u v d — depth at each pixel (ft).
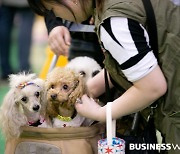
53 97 5.76
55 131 5.70
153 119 5.99
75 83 5.83
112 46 5.11
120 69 5.32
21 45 18.75
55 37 7.14
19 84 6.04
